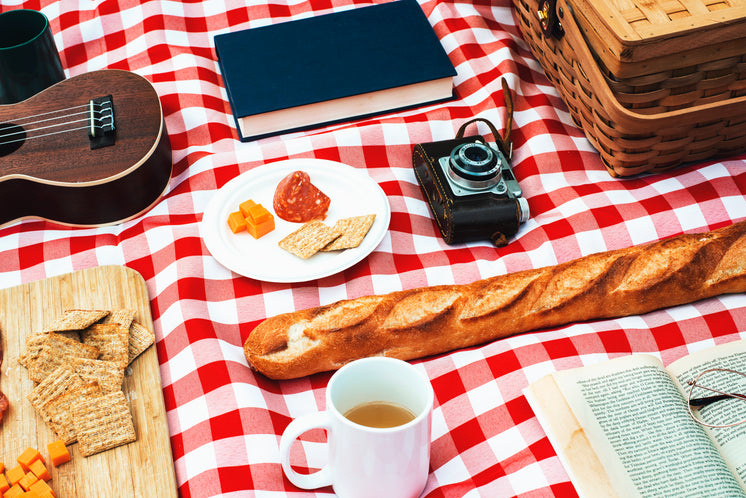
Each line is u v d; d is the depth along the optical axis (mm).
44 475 966
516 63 1641
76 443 1014
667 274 1177
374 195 1366
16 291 1215
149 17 1751
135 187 1346
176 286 1240
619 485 944
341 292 1262
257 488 987
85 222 1363
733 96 1268
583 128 1478
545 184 1440
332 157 1466
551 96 1600
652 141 1295
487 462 1021
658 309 1215
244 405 1068
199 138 1549
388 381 932
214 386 1096
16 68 1481
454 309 1137
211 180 1437
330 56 1613
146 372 1107
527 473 991
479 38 1707
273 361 1099
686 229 1328
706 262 1197
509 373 1106
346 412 938
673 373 1100
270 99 1509
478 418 1070
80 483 973
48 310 1194
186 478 1002
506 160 1412
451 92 1610
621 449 981
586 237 1319
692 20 1142
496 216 1298
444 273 1295
